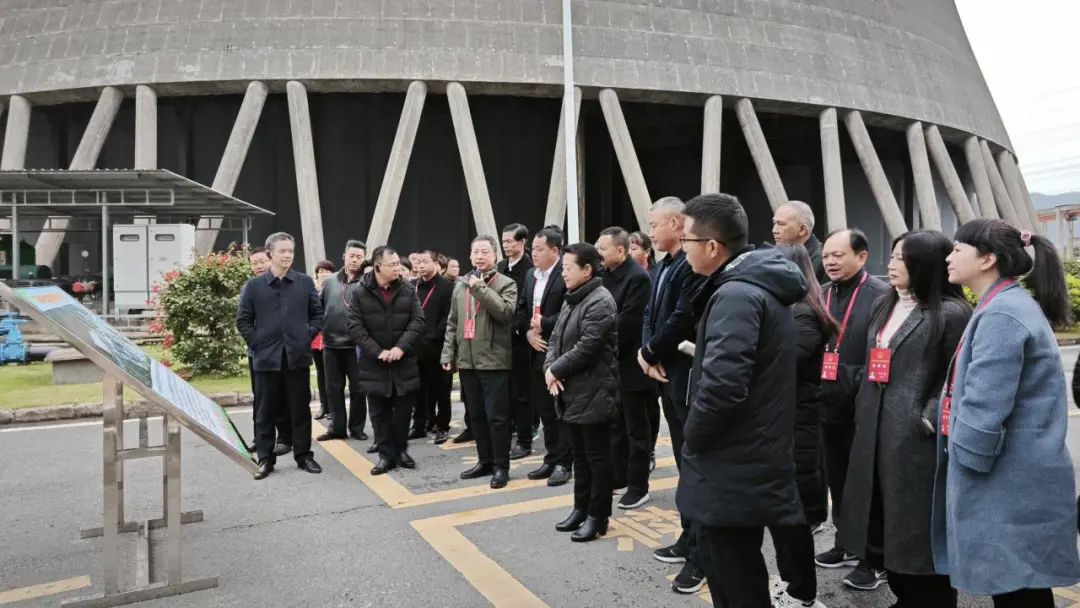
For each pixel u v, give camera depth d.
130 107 18.98
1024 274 2.42
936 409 2.81
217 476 5.52
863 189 23.55
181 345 10.06
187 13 17.48
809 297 3.60
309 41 17.11
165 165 18.84
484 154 19.78
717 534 2.51
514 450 6.33
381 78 16.88
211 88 17.23
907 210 24.12
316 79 16.83
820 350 3.62
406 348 5.60
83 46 17.42
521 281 6.47
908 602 2.87
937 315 2.86
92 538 4.20
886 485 2.89
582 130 20.58
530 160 20.11
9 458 6.00
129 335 12.98
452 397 9.62
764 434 2.40
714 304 2.45
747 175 23.19
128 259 13.76
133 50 17.16
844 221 19.30
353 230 19.06
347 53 17.00
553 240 5.30
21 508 4.72
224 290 10.39
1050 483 2.23
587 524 4.12
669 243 3.81
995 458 2.28
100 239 19.34
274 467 5.81
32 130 19.41
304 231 16.84
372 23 17.34
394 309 5.68
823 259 3.84
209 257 10.59
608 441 4.14
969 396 2.31
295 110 16.86
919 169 20.86
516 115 19.94
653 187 23.05
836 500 3.70
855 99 19.81
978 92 24.42
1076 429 7.16
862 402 3.09
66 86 17.06
